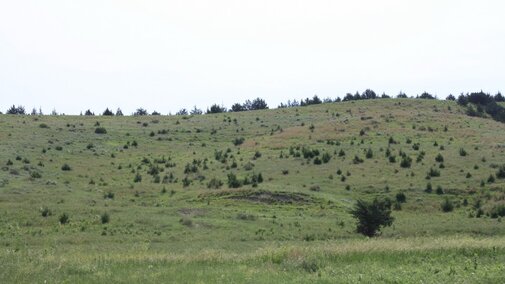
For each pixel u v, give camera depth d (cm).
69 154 8862
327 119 12575
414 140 9450
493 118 13225
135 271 1512
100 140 10369
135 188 6756
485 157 7844
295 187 6419
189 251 2294
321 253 1780
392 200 6206
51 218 4375
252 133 11462
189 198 5978
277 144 9675
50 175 7212
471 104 14900
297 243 3209
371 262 1664
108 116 13862
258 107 17738
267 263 1652
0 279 1335
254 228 4359
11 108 14938
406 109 13438
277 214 5144
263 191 5953
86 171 7844
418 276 1412
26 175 6956
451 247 1936
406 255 1805
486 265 1603
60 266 1532
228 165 8225
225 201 5728
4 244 3353
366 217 4281
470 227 4547
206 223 4441
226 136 11219
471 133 9981
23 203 5044
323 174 7450
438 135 9875
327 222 4812
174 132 11594
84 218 4428
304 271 1513
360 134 10106
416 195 6372
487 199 6069
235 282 1321
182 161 8738
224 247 3250
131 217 4512
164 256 1859
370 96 18262
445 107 13975
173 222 4412
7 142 9094
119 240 3666
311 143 9575
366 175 7319
